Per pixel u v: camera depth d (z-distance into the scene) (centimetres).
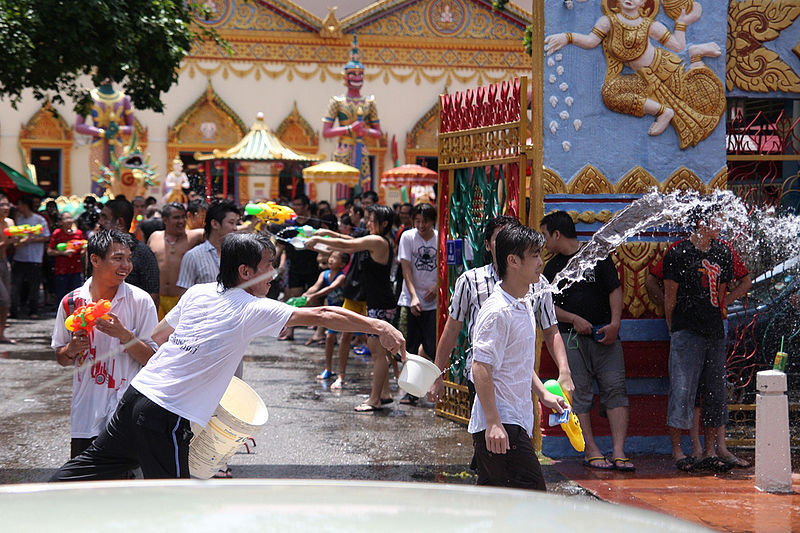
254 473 639
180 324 404
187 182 2598
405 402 914
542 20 709
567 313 673
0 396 907
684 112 718
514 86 738
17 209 1641
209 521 113
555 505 129
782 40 738
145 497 126
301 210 1495
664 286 673
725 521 536
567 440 703
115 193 2447
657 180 718
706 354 662
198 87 2927
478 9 3055
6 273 1273
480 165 792
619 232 701
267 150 2353
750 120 802
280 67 2967
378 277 861
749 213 767
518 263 420
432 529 112
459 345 833
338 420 824
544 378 695
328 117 2605
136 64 1238
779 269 766
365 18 2989
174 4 1334
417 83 3044
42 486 136
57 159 2869
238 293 405
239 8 2933
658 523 121
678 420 659
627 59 709
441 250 866
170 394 393
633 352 715
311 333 1529
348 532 109
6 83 1229
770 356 774
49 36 1202
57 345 469
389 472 647
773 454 606
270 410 865
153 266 614
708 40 724
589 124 711
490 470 427
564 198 709
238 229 664
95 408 457
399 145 3050
